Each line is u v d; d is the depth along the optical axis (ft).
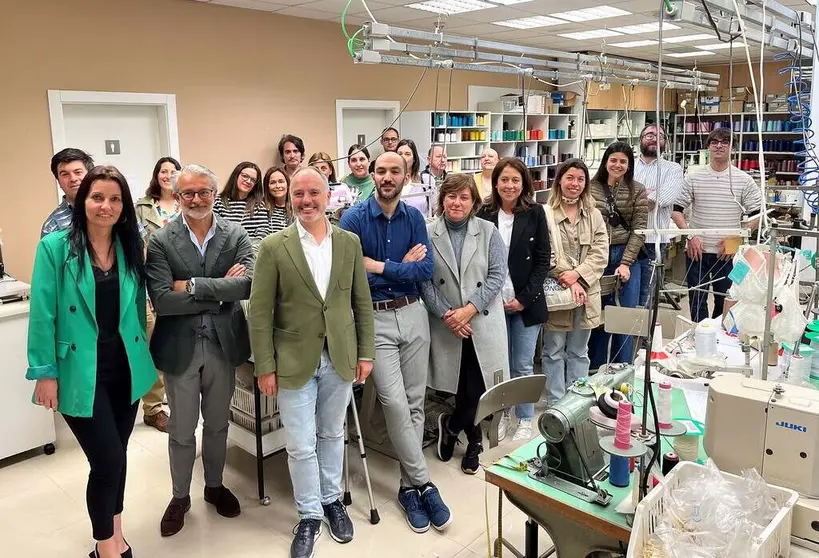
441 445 9.65
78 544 7.74
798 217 9.96
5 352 9.41
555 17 20.22
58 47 13.96
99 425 6.40
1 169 13.46
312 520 7.47
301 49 18.99
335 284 7.22
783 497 4.47
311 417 7.38
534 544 6.04
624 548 5.04
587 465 5.28
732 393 4.85
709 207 12.79
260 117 18.19
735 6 5.33
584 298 10.15
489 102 25.52
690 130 26.45
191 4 16.22
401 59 9.35
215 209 11.96
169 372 7.44
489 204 10.00
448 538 7.73
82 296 6.24
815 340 6.49
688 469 4.75
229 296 7.25
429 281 8.82
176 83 16.16
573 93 26.96
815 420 4.47
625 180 11.55
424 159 21.77
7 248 13.73
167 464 9.68
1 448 9.50
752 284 6.39
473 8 18.49
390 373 8.08
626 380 6.10
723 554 4.16
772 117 28.60
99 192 6.19
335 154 20.49
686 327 8.73
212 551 7.55
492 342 8.95
